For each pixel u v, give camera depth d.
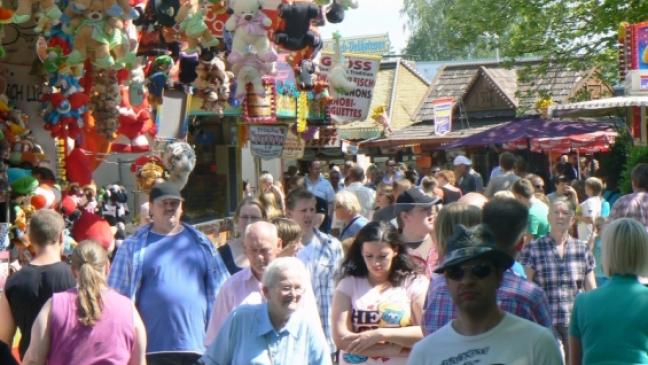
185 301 7.25
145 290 7.28
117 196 12.82
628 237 5.77
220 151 21.67
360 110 22.83
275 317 5.71
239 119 20.53
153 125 13.05
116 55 10.44
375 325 6.41
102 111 11.42
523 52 30.39
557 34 30.00
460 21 31.42
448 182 16.34
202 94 15.39
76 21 10.07
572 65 30.25
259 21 11.94
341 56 20.11
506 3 30.59
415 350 4.45
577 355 5.93
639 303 5.67
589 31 29.61
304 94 21.22
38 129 11.92
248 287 6.84
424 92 51.75
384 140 41.59
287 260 5.74
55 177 11.44
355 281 6.57
